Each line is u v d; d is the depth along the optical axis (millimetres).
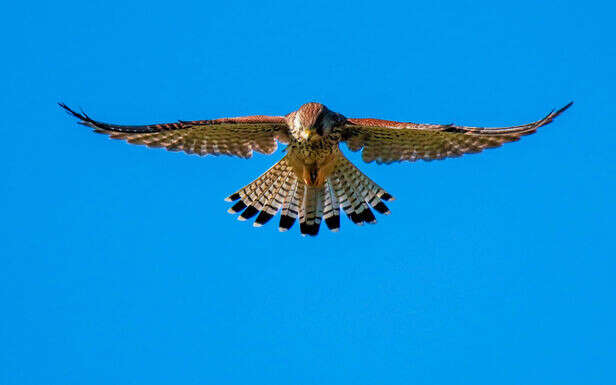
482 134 13625
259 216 15906
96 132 13695
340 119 14859
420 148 15109
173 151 15000
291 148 15133
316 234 15719
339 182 15805
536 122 13219
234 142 15078
